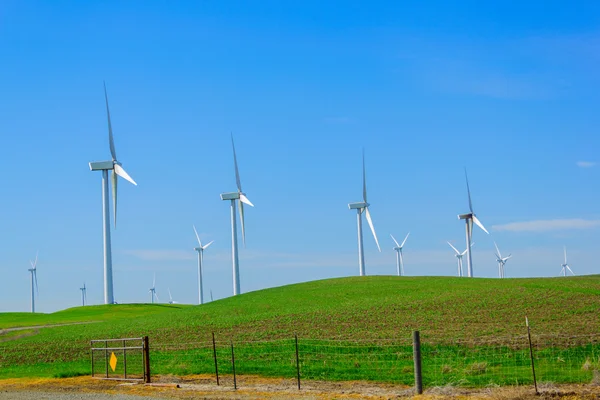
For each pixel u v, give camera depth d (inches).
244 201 4488.2
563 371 1092.5
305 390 1020.5
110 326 2758.4
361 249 4788.4
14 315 4778.5
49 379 1386.6
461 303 2383.1
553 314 1979.6
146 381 1218.6
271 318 2465.6
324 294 3324.3
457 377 1061.8
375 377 1138.0
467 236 4719.5
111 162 4372.5
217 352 1649.9
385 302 2640.3
